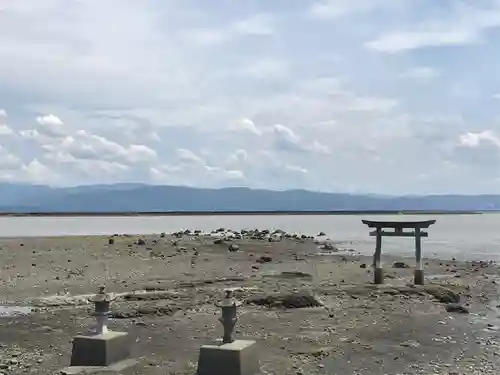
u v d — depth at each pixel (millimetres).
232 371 15523
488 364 18484
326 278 38156
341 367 18109
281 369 17812
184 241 67812
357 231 117375
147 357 19109
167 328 23578
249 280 36812
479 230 121750
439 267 46031
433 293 30859
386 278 38312
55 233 102750
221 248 60219
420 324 24219
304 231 117562
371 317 25516
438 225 152625
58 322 24969
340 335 22234
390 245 74000
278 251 60031
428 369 17938
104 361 17094
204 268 44000
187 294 31047
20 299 30547
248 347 16000
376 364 18453
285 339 21578
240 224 168375
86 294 31906
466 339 21766
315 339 21594
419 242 34438
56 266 44375
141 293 31469
